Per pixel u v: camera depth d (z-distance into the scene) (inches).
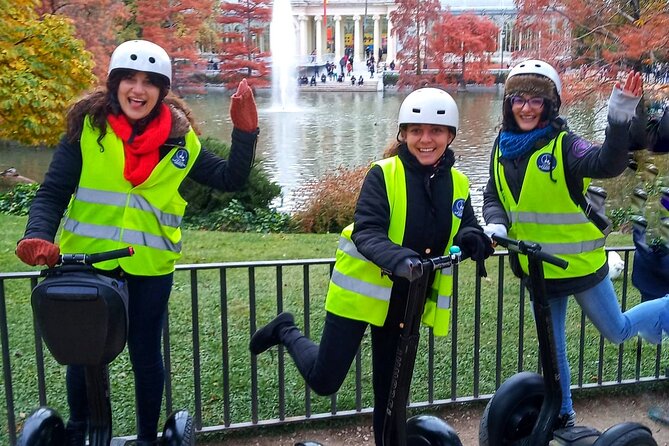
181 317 223.8
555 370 127.3
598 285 140.0
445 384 186.4
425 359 200.1
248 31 2167.8
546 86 133.7
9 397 148.2
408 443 127.1
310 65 2628.0
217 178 124.4
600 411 178.5
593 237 138.5
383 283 115.6
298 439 163.8
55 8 1045.8
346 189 427.5
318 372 121.7
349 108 1578.5
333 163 764.0
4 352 146.3
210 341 206.8
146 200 119.9
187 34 1872.5
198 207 425.1
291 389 183.0
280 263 155.4
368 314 116.0
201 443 161.0
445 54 1985.7
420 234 113.1
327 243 341.4
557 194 135.6
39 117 545.3
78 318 102.8
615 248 176.4
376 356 122.2
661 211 165.0
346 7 3169.3
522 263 140.8
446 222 114.4
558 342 145.3
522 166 138.4
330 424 168.9
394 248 104.0
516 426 135.0
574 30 532.4
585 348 210.4
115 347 106.3
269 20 2299.5
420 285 106.0
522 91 134.2
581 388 181.3
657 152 151.1
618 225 419.2
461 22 1941.4
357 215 112.1
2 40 538.0
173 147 121.1
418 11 1924.2
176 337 208.8
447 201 114.5
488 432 136.3
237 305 235.9
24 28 541.6
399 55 2036.2
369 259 107.2
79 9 1133.1
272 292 250.8
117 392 177.5
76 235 119.1
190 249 319.6
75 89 566.6
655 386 188.1
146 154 118.7
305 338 131.0
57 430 120.3
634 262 165.3
